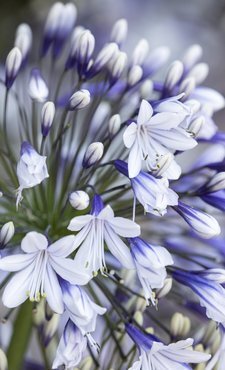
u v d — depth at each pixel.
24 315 0.72
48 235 0.67
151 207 0.60
